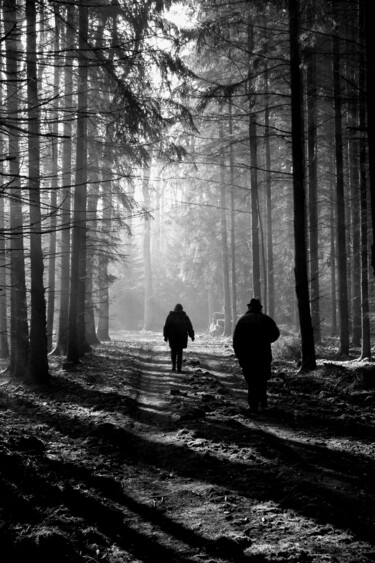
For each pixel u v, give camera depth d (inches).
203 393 376.5
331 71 619.2
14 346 488.4
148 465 213.8
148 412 317.4
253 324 321.1
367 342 571.2
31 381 408.8
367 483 189.3
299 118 488.7
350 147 701.3
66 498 166.7
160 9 469.1
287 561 132.7
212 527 153.3
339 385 381.4
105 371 496.1
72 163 598.2
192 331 510.9
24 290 423.2
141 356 676.7
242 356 319.9
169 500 175.0
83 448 232.8
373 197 304.5
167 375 486.3
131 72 465.7
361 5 396.8
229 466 209.9
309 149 668.7
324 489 183.2
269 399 356.2
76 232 529.3
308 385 399.9
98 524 152.5
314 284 754.8
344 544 142.6
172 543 142.9
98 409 317.1
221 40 528.4
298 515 162.2
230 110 751.1
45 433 257.3
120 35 459.2
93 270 808.9
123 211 702.5
